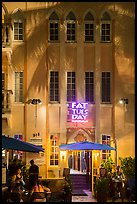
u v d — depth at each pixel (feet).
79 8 97.66
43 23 96.17
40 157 93.56
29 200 63.36
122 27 96.73
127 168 85.05
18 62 95.30
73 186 92.22
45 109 94.84
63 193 66.39
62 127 94.73
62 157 94.22
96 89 95.76
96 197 76.74
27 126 94.17
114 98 95.61
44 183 74.90
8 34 90.38
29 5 96.37
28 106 94.53
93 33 97.50
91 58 96.78
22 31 96.22
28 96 94.73
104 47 96.94
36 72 95.35
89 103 95.71
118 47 96.37
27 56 95.35
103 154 94.68
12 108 94.22
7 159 85.20
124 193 78.43
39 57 95.66
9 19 95.45
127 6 96.99
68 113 95.25
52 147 94.68
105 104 95.66
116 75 95.86
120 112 95.40
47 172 93.35
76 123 94.99
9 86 94.58
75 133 94.79
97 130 94.94
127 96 95.50
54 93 95.91
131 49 96.17
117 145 94.58
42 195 61.62
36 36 95.91
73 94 96.37
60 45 96.17
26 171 81.71
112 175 82.33
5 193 60.59
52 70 95.96
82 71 96.17
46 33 96.02
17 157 92.94
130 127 94.99
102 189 73.92
